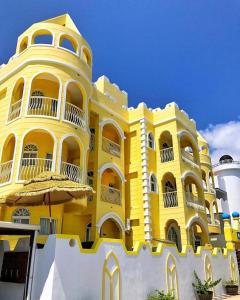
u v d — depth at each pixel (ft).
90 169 61.36
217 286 48.70
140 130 70.49
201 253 47.34
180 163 67.36
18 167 45.34
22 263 26.99
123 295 29.68
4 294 27.73
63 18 69.46
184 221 61.93
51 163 47.85
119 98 80.23
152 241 60.49
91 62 63.41
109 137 70.74
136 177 67.26
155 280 34.53
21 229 26.53
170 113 72.79
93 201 56.75
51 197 39.32
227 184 133.69
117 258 30.45
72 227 54.60
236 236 89.86
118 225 61.00
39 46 53.62
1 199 37.37
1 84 58.75
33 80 52.19
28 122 48.11
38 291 24.48
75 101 60.80
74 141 52.90
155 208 65.36
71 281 25.23
